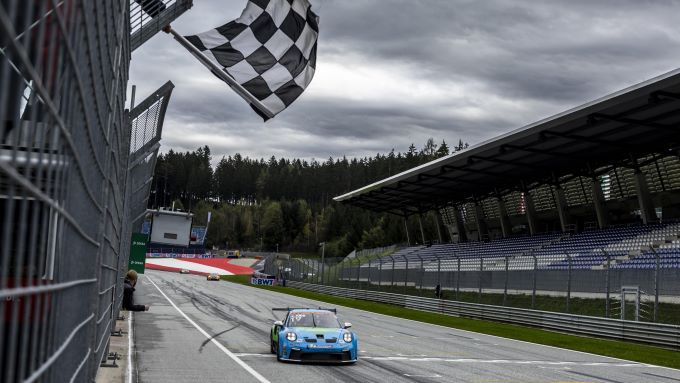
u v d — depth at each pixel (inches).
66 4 73.7
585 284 1232.2
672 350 921.5
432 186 2354.8
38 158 70.0
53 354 92.3
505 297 1393.9
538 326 1245.7
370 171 7352.4
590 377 565.3
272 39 368.5
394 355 673.0
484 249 2101.4
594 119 1300.4
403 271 2011.6
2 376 67.6
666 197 1641.2
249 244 7445.9
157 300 1622.8
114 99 180.1
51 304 86.7
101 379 431.8
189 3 354.6
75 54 82.4
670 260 1205.7
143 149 494.0
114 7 145.6
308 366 553.3
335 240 6269.7
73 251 106.9
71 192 93.9
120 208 385.7
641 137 1476.4
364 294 2149.4
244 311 1353.3
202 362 556.7
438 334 1024.9
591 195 1921.8
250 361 574.6
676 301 1034.1
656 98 1144.2
